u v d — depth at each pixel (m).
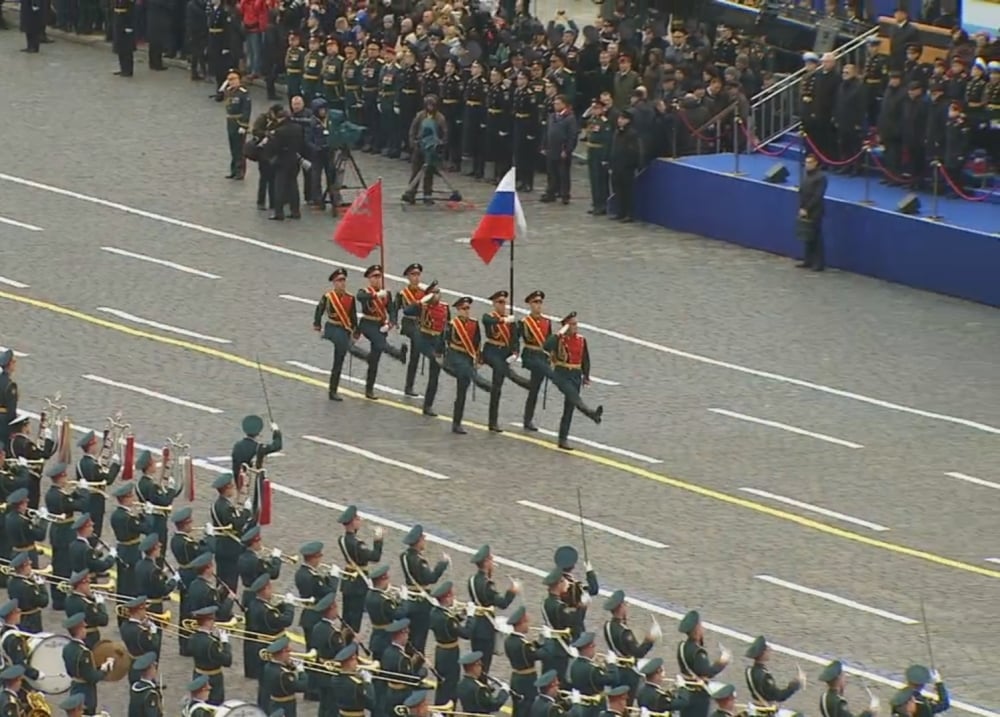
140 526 91.31
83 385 115.00
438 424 112.44
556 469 106.69
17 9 183.25
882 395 116.44
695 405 114.94
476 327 111.25
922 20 147.25
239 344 121.31
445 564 86.75
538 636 83.69
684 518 101.38
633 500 103.19
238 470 99.00
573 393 108.88
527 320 110.25
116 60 172.75
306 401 114.38
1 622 82.56
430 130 143.00
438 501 102.62
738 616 91.88
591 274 133.12
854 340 123.94
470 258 134.88
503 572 95.50
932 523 101.38
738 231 139.62
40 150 152.50
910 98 136.50
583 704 78.69
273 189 140.88
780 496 104.06
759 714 78.31
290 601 85.25
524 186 148.12
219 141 155.62
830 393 116.62
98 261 133.00
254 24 162.50
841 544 99.00
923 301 130.50
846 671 87.31
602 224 142.75
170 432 109.62
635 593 93.69
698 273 134.00
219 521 90.38
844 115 139.88
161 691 82.50
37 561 93.06
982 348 123.12
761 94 146.88
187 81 168.00
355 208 118.69
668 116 144.38
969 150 136.75
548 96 145.75
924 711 76.62
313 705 85.88
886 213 133.38
